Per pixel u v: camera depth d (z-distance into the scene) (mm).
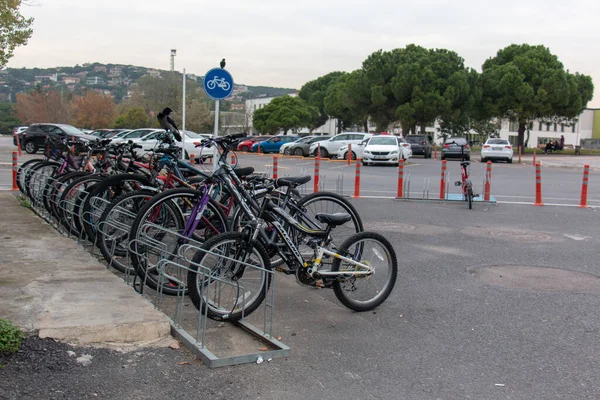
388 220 11078
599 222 11352
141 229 5500
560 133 98625
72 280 5730
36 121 67750
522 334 5094
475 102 53312
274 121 71062
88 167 9031
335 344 4773
